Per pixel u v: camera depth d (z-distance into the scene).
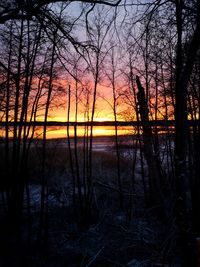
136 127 11.15
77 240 7.71
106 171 13.93
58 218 8.85
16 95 7.46
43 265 6.30
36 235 7.49
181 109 4.56
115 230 8.35
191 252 4.50
